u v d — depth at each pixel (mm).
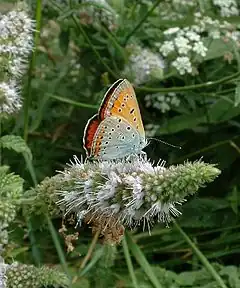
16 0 146
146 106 181
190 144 182
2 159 167
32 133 179
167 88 169
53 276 106
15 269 106
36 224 145
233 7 180
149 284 147
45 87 178
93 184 102
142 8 178
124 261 163
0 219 108
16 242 146
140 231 172
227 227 168
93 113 183
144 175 98
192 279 145
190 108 181
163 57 181
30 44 130
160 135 180
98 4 153
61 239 164
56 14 176
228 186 179
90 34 179
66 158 181
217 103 175
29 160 151
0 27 123
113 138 107
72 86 187
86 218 107
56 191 108
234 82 161
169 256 171
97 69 184
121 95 108
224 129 182
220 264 162
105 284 147
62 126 184
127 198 98
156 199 96
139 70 173
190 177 93
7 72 123
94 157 108
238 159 181
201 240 173
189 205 170
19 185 110
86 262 157
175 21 180
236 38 171
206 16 176
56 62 204
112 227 107
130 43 177
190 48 168
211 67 181
